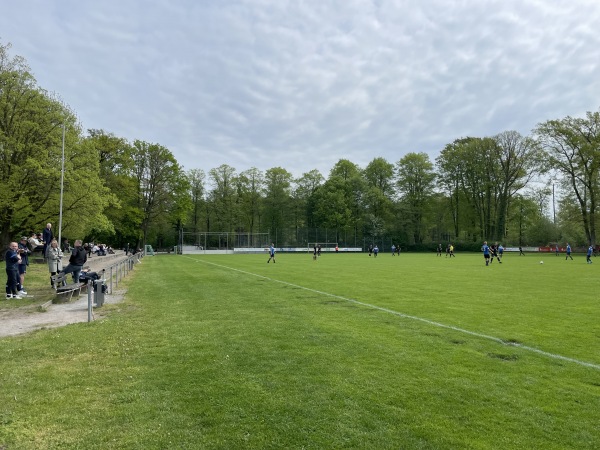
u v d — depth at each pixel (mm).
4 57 27375
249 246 79062
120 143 53156
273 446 4023
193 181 85125
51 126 28281
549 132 61500
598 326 9297
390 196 86312
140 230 65312
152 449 3982
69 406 5000
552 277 22047
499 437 4160
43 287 17312
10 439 4199
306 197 88438
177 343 7852
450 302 12898
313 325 9383
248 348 7418
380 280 20281
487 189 70438
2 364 6660
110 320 10180
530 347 7484
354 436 4195
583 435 4199
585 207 60875
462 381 5707
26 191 27062
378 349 7316
